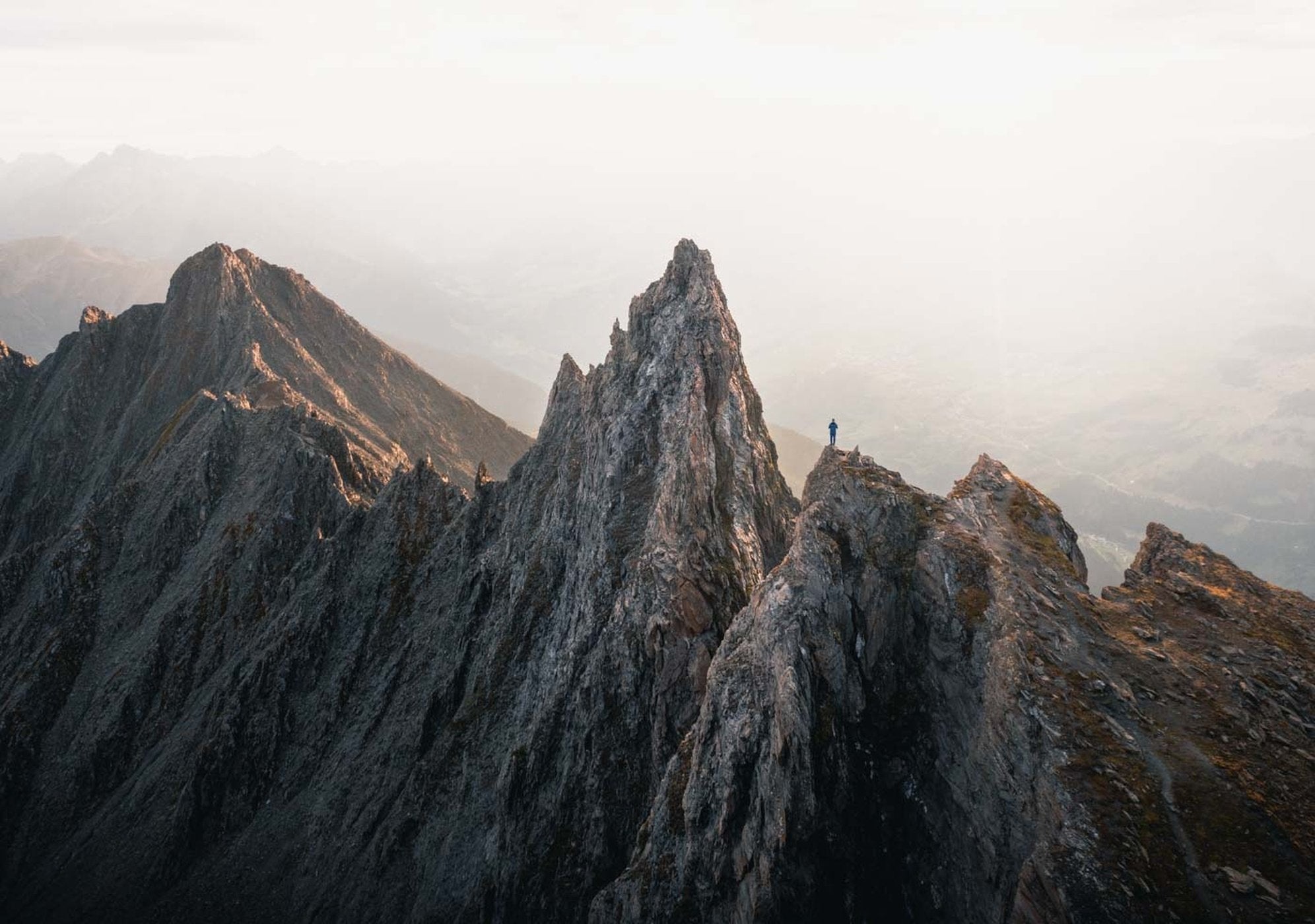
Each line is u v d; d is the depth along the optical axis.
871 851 37.88
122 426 180.00
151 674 110.62
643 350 80.94
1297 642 38.53
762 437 75.44
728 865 42.47
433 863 70.81
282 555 117.25
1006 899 32.81
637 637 61.09
